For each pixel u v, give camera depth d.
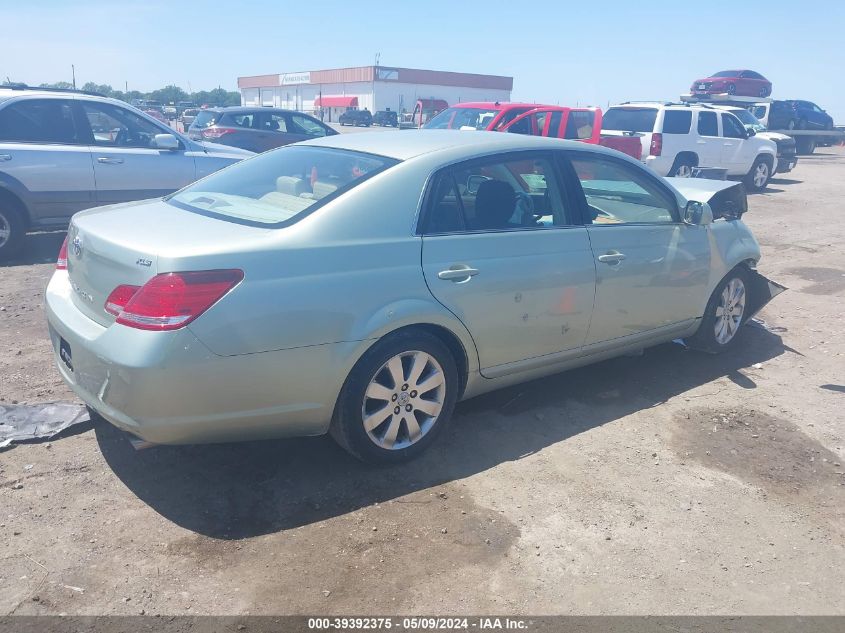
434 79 75.56
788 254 9.77
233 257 3.14
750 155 16.55
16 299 6.50
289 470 3.73
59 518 3.23
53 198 8.02
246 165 4.46
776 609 2.89
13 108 7.85
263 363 3.19
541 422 4.41
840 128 33.69
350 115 52.75
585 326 4.46
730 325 5.68
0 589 2.77
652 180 4.95
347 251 3.42
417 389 3.75
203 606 2.74
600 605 2.85
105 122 8.41
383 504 3.46
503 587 2.92
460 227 3.86
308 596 2.82
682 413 4.63
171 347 2.99
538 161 4.31
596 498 3.59
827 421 4.60
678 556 3.18
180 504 3.39
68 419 4.07
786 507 3.61
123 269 3.19
